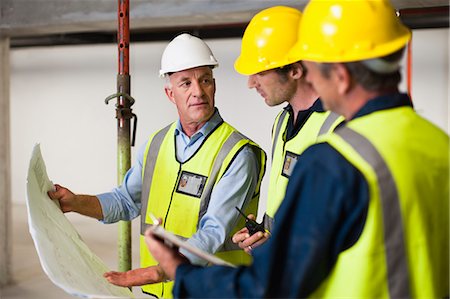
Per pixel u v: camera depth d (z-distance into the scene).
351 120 1.24
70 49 7.56
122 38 2.60
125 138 2.63
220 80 6.64
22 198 8.16
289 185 1.17
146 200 2.33
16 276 4.93
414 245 1.17
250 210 2.23
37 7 3.57
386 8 1.25
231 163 2.10
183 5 3.24
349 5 1.23
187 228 2.19
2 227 4.67
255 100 6.52
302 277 1.12
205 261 1.91
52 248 1.63
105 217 2.28
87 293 1.52
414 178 1.17
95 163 7.61
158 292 2.38
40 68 7.79
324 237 1.11
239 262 2.25
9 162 4.62
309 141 1.95
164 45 6.99
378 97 1.22
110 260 5.41
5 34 4.41
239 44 6.50
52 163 7.85
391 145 1.17
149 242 1.33
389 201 1.14
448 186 1.24
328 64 1.22
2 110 4.52
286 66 1.96
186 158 2.23
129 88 2.62
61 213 1.99
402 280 1.16
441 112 5.60
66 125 7.73
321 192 1.12
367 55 1.19
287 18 1.98
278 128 2.28
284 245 1.14
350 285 1.16
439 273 1.27
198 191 2.17
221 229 2.00
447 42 5.54
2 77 4.48
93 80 7.49
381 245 1.15
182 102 2.19
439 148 1.23
